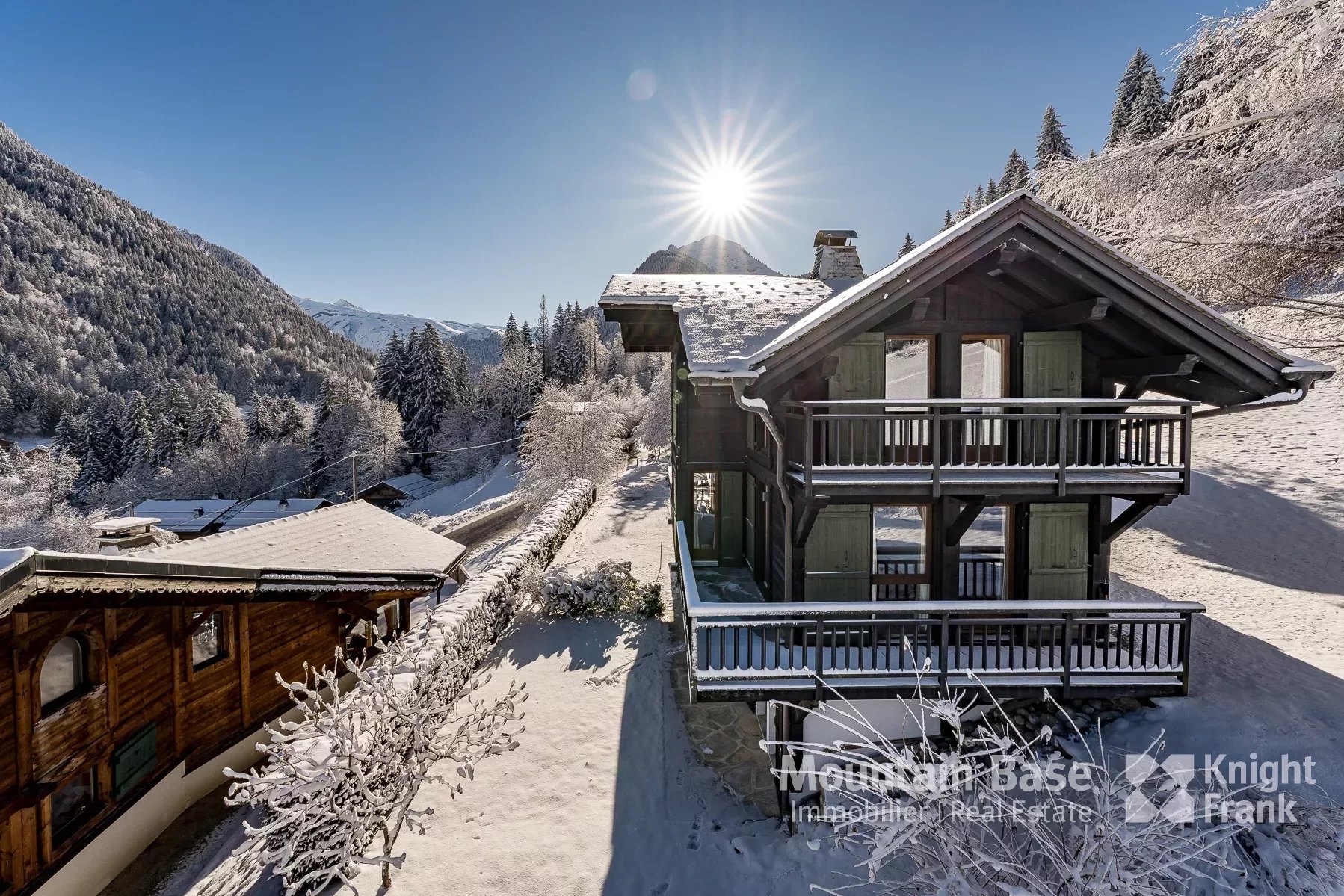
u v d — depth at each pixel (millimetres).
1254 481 16375
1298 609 10602
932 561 8977
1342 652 9023
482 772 8922
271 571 9391
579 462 34375
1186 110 11195
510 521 36500
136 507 47000
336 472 63781
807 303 10695
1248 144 10250
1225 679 8352
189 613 9094
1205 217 10383
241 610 10125
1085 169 11938
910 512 9617
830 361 8039
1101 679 7645
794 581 8805
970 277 8812
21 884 6543
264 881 6566
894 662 7945
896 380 9695
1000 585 9852
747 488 13062
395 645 7707
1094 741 7688
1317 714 7512
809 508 7938
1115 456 8141
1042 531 9016
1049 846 4723
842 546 8922
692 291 12273
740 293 11828
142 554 9453
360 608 12719
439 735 8109
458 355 93812
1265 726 7344
